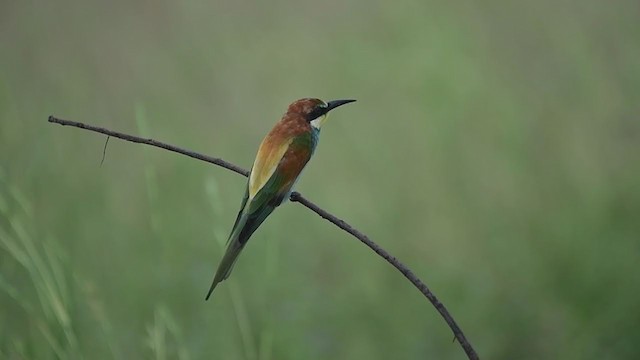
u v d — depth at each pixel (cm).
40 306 1042
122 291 1149
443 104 1444
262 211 822
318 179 1409
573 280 1206
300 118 874
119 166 1479
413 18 1584
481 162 1383
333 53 1592
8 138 1230
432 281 1234
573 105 1435
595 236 1253
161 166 1405
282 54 1644
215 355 1062
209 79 1647
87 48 1759
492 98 1445
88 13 1802
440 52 1512
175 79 1655
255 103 1605
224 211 1316
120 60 1725
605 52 1488
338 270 1275
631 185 1321
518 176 1352
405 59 1529
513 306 1187
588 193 1310
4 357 950
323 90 1554
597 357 1119
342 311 1184
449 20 1571
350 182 1388
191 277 1155
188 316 1127
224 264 793
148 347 1020
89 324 1037
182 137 1501
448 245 1284
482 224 1307
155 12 1784
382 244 1301
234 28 1720
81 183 1347
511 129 1401
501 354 1152
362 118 1480
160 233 1164
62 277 948
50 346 967
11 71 1730
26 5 1823
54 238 1123
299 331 1109
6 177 1091
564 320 1166
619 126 1410
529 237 1274
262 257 1221
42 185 1254
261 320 1104
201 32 1734
